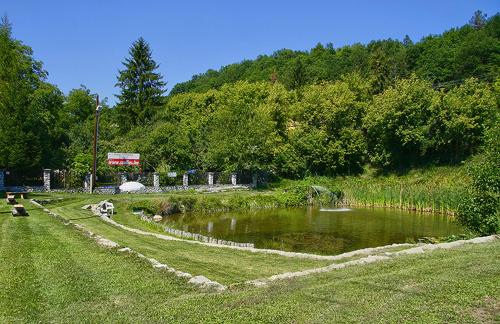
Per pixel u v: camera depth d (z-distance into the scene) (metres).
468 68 64.75
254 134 43.88
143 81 60.81
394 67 75.06
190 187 38.75
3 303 7.20
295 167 49.00
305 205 37.91
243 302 6.75
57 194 29.11
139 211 26.41
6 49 34.25
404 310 6.09
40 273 9.02
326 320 5.84
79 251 11.23
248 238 21.69
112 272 9.11
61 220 17.00
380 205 37.06
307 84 69.75
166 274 8.98
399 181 45.94
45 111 40.59
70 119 53.56
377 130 49.97
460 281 7.37
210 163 42.94
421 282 7.42
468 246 11.07
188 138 43.28
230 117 44.94
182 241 14.48
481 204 15.91
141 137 44.28
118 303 7.15
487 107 42.91
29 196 26.56
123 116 60.09
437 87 63.69
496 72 58.41
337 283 7.60
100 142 41.44
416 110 46.75
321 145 49.62
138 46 61.06
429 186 37.81
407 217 30.11
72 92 62.78
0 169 29.38
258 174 47.09
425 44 81.00
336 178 50.25
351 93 51.97
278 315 6.09
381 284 7.40
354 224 26.64
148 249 12.36
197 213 31.03
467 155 44.97
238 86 61.62
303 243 20.45
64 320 6.42
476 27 97.00
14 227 14.73
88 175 32.44
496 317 5.78
